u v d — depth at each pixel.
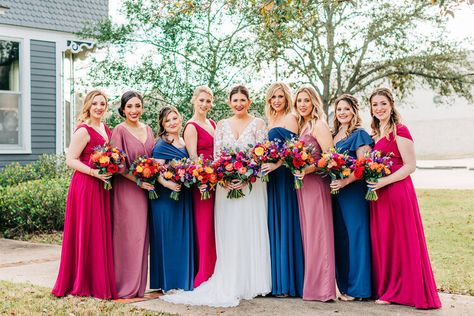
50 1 12.73
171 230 5.60
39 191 9.86
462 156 42.94
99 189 5.44
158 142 5.71
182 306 5.12
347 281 5.45
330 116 14.66
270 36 10.79
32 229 9.81
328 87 14.39
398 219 5.09
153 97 10.92
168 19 10.50
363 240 5.29
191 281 5.58
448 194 16.44
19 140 12.38
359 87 15.40
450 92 15.96
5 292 5.55
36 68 12.52
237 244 5.43
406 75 15.11
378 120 5.39
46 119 12.66
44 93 12.64
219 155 5.57
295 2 7.64
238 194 5.40
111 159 5.25
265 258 5.50
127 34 10.95
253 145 5.59
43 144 12.62
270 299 5.40
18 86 12.38
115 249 5.54
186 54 10.78
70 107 13.11
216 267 5.55
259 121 5.70
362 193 5.32
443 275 6.70
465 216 11.96
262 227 5.52
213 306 5.11
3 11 11.24
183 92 10.66
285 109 5.71
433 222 11.31
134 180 5.49
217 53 10.98
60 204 9.84
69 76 13.24
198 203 5.67
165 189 5.60
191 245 5.65
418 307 4.96
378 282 5.27
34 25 12.41
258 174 5.32
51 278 6.37
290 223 5.50
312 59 13.94
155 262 5.68
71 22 12.95
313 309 5.00
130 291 5.44
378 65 15.23
